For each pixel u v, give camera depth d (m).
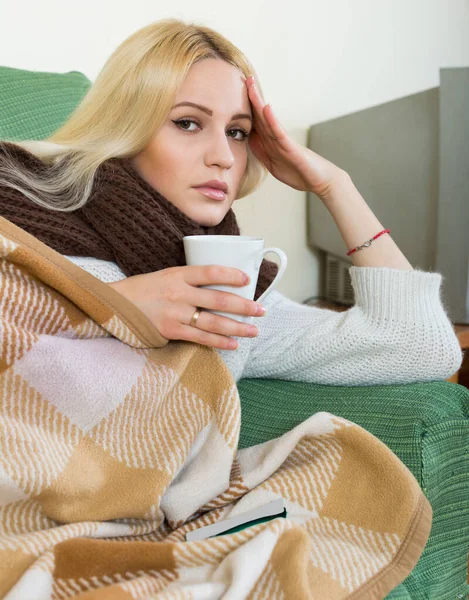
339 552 0.59
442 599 0.71
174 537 0.62
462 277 1.35
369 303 0.88
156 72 0.77
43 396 0.63
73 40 1.29
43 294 0.66
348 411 0.77
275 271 0.97
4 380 0.61
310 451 0.68
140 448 0.65
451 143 1.33
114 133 0.80
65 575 0.52
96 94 0.83
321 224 1.66
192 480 0.65
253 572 0.49
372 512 0.63
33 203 0.78
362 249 0.93
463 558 0.74
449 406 0.75
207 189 0.79
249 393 0.90
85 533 0.57
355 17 1.77
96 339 0.69
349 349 0.86
